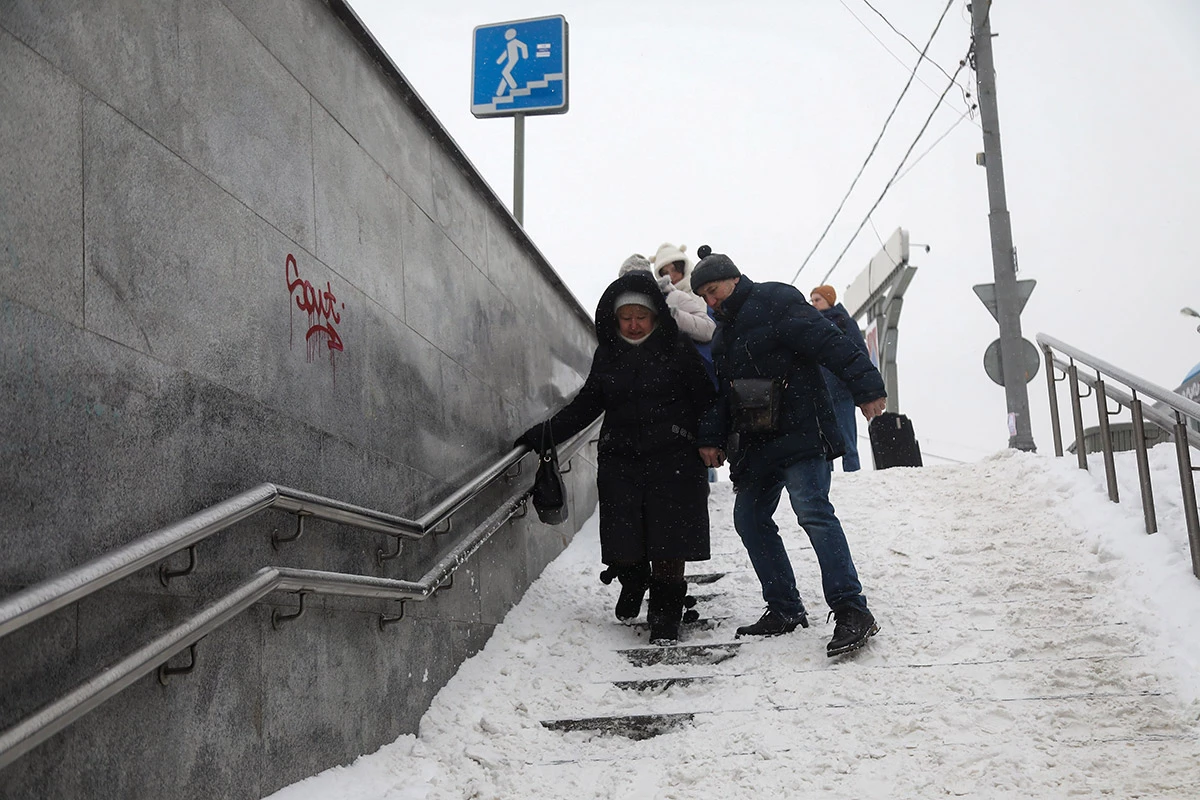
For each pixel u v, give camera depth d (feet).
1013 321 36.29
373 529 12.52
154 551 8.04
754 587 19.85
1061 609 16.57
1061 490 21.29
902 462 32.09
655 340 18.43
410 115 16.07
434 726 14.28
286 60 12.27
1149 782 11.66
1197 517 16.39
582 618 18.78
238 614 10.21
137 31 9.43
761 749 13.51
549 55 30.37
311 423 12.05
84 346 8.30
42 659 7.62
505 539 18.80
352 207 13.71
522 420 20.58
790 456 16.70
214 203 10.44
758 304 17.17
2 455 7.34
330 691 12.03
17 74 7.86
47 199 8.04
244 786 10.19
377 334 14.15
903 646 15.93
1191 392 36.47
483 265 18.99
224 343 10.39
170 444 9.34
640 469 17.98
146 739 8.76
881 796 11.96
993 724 13.52
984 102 37.96
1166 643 15.05
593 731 14.61
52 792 7.66
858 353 16.52
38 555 7.61
